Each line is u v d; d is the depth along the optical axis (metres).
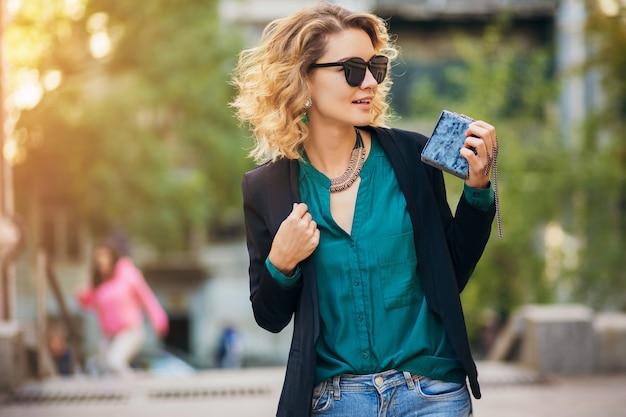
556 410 7.92
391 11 27.67
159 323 12.38
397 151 3.34
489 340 21.11
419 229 3.26
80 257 36.62
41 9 20.91
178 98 25.58
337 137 3.35
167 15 24.67
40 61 21.02
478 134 3.19
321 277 3.26
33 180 23.97
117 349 12.16
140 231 26.42
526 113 20.75
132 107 25.08
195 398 8.96
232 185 28.22
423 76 28.41
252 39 36.78
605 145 20.16
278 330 3.46
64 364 15.33
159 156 25.92
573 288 19.33
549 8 27.25
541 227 20.09
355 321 3.23
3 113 9.89
